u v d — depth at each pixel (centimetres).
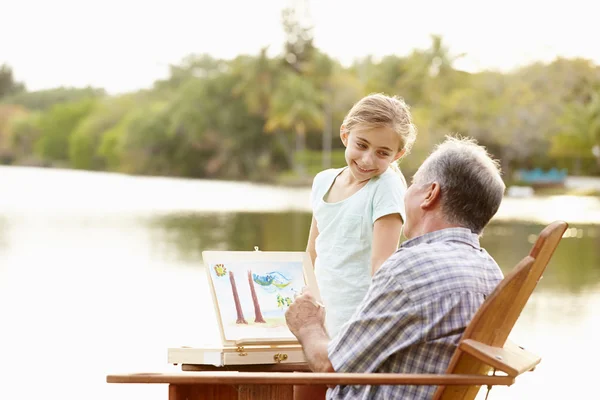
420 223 225
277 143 5775
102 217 2298
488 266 219
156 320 760
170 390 231
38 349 625
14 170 6088
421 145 4903
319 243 287
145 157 6066
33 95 7525
